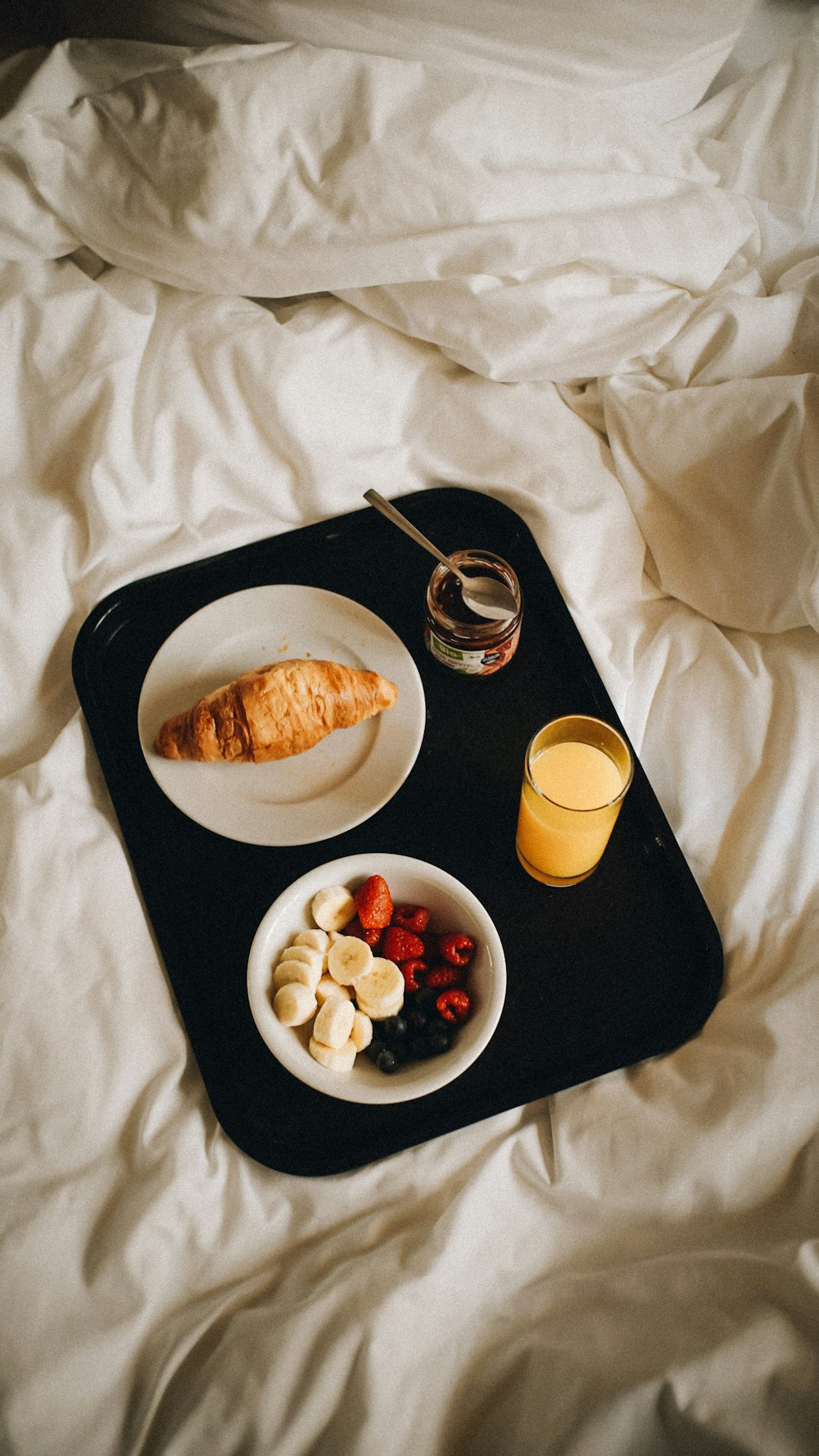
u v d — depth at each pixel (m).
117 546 1.17
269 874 1.00
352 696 1.03
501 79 1.12
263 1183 0.88
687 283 1.20
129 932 0.97
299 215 1.14
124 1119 0.90
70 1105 0.88
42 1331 0.79
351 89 1.09
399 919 0.94
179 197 1.13
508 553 1.23
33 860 0.97
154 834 1.03
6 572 1.13
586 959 0.97
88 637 1.13
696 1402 0.74
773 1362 0.75
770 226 1.22
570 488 1.23
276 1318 0.79
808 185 1.20
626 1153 0.88
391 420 1.27
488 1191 0.86
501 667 1.13
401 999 0.89
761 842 1.02
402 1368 0.78
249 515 1.23
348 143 1.10
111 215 1.17
